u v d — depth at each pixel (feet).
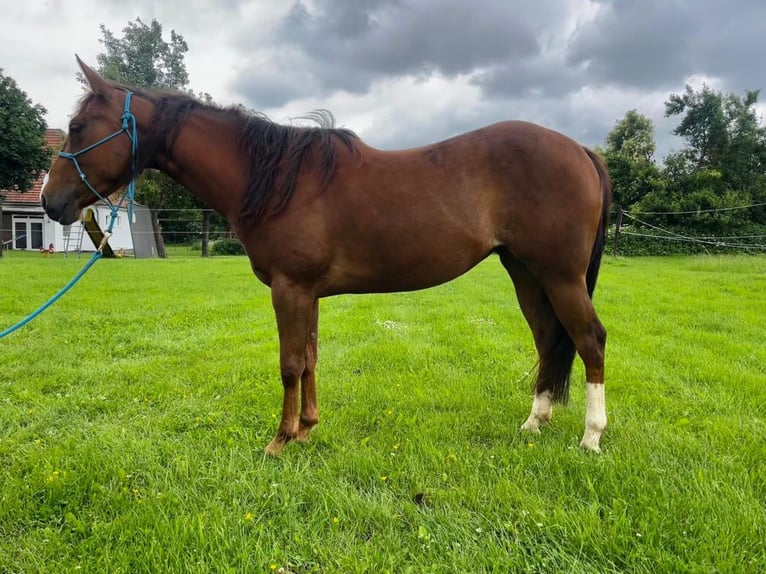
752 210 75.36
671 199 72.79
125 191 8.41
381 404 10.07
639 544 5.29
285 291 7.30
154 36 80.69
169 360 13.24
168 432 8.63
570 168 7.34
